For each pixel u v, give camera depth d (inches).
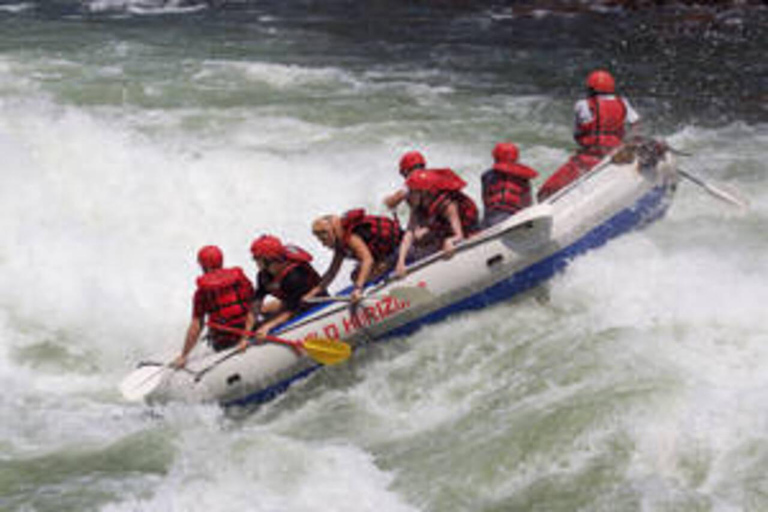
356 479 609.6
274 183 1047.0
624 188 809.5
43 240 931.3
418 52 1715.1
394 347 749.3
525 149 1157.1
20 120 1177.4
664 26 1884.8
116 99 1384.1
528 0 2204.7
